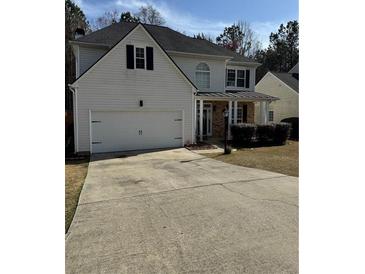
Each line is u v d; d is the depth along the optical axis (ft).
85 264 10.18
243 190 19.92
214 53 56.13
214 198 18.04
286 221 13.89
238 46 127.34
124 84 42.37
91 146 40.96
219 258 10.39
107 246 11.57
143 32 42.98
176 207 16.38
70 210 16.14
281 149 44.52
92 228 13.46
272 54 133.90
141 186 21.72
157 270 9.70
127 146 43.34
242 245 11.39
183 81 46.44
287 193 18.97
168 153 40.70
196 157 37.09
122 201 17.79
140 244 11.70
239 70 61.16
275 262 10.03
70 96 80.12
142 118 44.06
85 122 40.52
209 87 56.34
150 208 16.29
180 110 46.55
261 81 82.43
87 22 105.81
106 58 40.98
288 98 72.74
